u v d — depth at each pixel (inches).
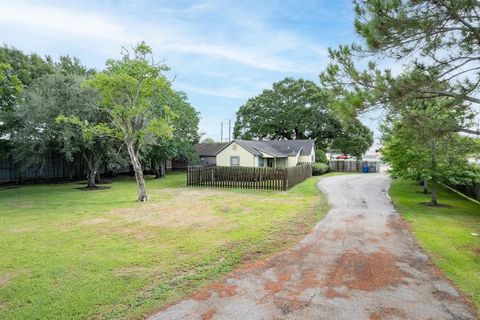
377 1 200.4
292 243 280.7
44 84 735.1
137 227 342.6
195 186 768.3
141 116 581.6
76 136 677.3
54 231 325.7
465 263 227.6
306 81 1524.4
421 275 206.8
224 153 1114.7
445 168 454.9
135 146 748.0
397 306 165.2
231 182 745.0
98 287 188.7
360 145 1419.8
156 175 1050.1
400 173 517.7
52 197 586.6
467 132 252.2
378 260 235.6
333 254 249.9
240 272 212.8
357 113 231.0
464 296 176.6
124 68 528.4
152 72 534.6
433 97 243.6
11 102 792.3
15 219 384.8
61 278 202.5
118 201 536.1
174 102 959.0
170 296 177.2
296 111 1465.3
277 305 166.4
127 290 184.7
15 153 761.0
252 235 307.1
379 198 556.7
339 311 159.9
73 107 680.4
